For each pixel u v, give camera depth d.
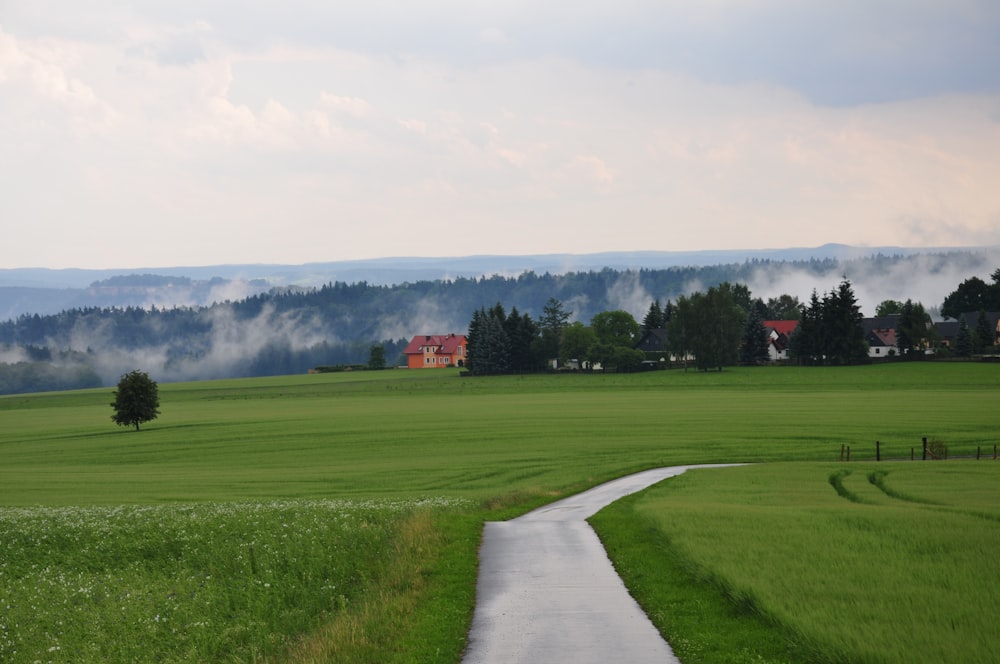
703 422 86.88
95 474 65.38
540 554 25.66
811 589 19.73
